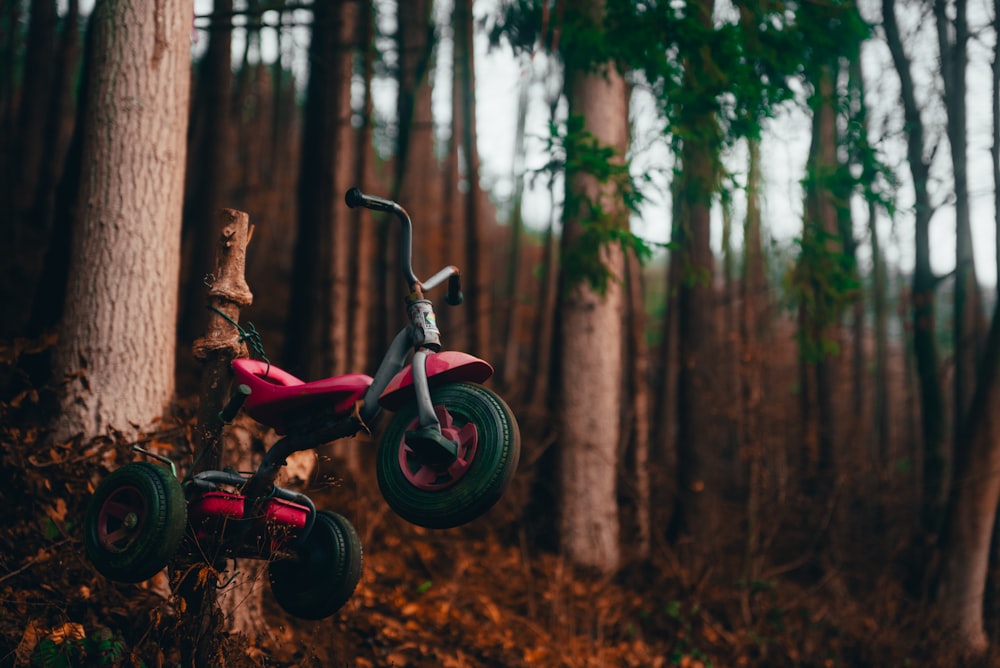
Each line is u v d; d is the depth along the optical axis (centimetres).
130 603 538
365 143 1291
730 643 924
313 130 1188
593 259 973
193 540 401
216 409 415
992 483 1091
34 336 704
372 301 1884
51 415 595
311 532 422
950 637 1048
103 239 607
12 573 507
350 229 1736
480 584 898
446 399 351
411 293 368
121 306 602
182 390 1140
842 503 1190
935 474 1240
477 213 1526
